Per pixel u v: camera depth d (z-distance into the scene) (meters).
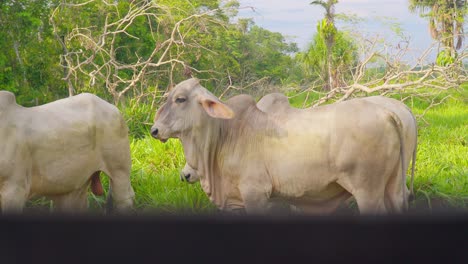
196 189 7.41
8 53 15.00
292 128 5.54
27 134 5.62
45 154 5.74
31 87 15.17
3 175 5.48
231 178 5.80
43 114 5.84
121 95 12.90
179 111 5.80
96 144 6.18
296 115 5.64
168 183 7.97
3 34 14.88
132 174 8.29
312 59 31.78
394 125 5.41
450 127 15.01
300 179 5.49
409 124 6.04
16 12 15.14
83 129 6.00
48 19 16.14
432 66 12.06
